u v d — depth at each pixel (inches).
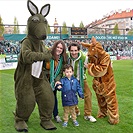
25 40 158.9
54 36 982.4
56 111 189.3
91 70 172.2
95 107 232.2
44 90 168.7
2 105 246.1
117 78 428.5
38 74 165.3
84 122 185.9
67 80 174.4
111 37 1159.6
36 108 228.5
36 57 150.0
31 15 160.2
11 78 455.8
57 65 178.1
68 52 186.5
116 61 926.4
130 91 308.0
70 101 172.6
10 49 939.3
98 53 173.9
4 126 181.6
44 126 173.2
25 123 172.2
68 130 170.6
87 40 1063.6
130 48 1222.9
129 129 170.6
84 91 187.6
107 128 172.9
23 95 161.2
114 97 178.7
